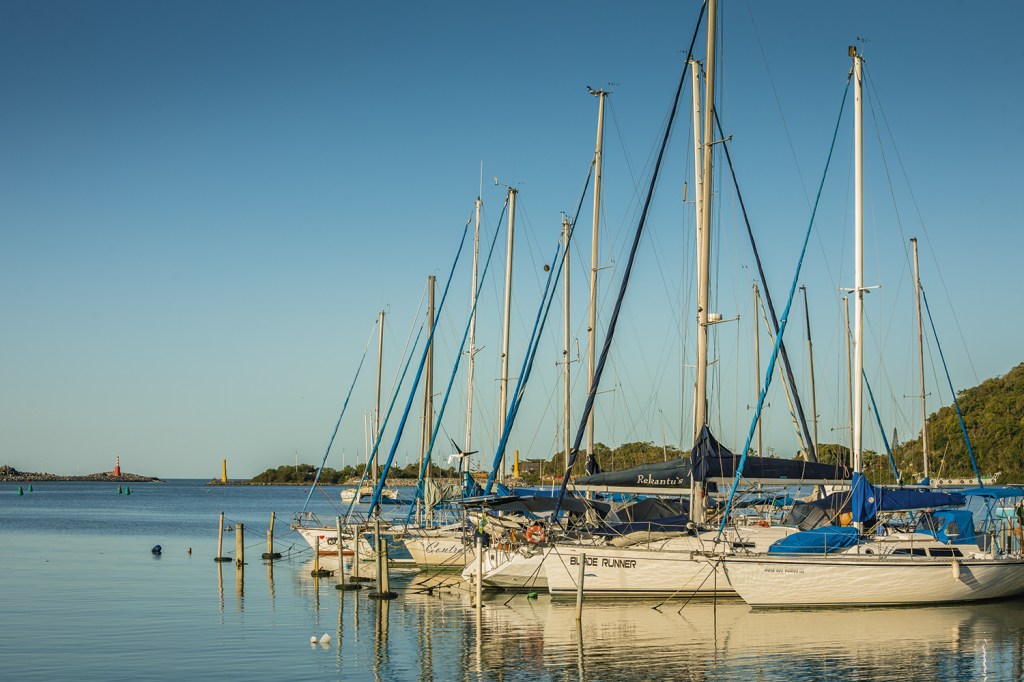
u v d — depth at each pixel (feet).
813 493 110.93
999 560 85.46
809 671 64.69
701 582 83.92
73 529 217.56
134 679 62.28
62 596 99.96
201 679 62.44
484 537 93.30
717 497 94.63
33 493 556.51
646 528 88.17
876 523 87.61
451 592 100.17
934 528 91.50
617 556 85.51
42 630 79.56
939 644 72.13
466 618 83.87
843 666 65.82
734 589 83.41
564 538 89.76
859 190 92.12
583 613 83.51
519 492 109.09
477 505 92.68
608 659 67.97
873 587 82.99
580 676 63.72
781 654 69.15
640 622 79.82
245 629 80.02
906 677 63.31
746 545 86.28
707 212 90.02
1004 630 76.69
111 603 94.73
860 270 91.40
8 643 73.87
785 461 86.99
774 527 90.99
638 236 99.35
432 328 138.62
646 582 85.10
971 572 84.48
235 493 586.45
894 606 83.76
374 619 84.28
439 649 71.56
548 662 67.31
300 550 158.20
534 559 91.50
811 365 164.86
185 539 186.70
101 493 570.46
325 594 101.04
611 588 85.92
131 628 80.48
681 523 88.58
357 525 122.21
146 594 101.40
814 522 90.17
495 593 96.48
